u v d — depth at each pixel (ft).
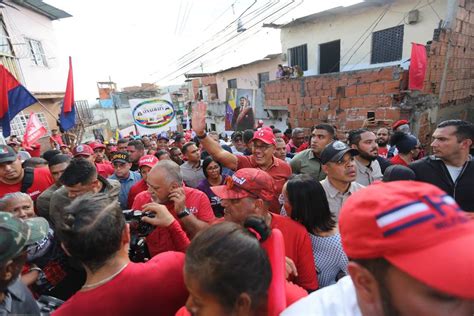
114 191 7.82
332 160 7.56
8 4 32.96
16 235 3.27
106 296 3.30
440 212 1.86
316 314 3.01
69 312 3.26
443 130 7.88
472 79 30.76
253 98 37.37
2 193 9.38
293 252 5.41
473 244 1.80
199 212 7.74
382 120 24.68
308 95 31.32
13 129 32.94
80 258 3.42
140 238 5.63
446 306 1.87
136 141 16.99
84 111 58.29
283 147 14.38
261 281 2.72
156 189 6.52
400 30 28.07
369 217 1.99
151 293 3.49
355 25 31.45
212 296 2.63
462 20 25.94
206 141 9.03
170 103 26.84
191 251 2.80
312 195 5.85
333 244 5.82
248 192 5.25
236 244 2.71
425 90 23.48
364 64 31.60
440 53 23.97
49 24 42.45
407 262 1.82
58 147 29.78
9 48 32.68
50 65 41.57
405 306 1.95
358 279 2.20
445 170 8.09
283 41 40.60
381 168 10.77
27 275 5.48
